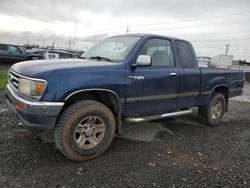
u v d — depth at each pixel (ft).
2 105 21.48
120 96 13.26
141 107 14.56
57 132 11.70
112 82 12.75
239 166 12.91
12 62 66.80
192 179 11.24
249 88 64.18
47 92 11.03
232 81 21.33
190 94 17.37
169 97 15.88
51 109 11.10
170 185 10.62
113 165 12.07
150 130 17.75
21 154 12.44
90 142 12.52
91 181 10.52
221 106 20.66
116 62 13.57
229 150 15.08
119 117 13.57
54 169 11.28
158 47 15.52
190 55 17.65
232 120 23.18
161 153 13.85
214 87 19.34
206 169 12.30
